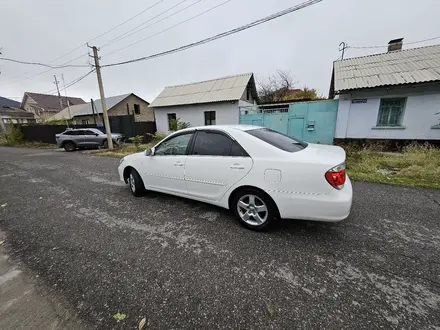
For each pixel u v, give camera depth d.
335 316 1.49
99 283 1.86
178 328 1.43
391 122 8.79
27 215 3.34
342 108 9.34
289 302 1.61
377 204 3.38
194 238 2.54
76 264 2.12
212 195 2.94
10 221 3.14
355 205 3.36
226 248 2.32
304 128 10.66
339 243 2.36
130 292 1.75
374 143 8.98
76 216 3.25
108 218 3.15
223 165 2.73
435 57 8.77
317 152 2.55
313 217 2.29
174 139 3.38
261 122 11.89
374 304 1.57
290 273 1.92
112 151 11.16
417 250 2.20
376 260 2.06
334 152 2.60
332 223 2.80
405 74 8.16
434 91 7.80
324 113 10.05
